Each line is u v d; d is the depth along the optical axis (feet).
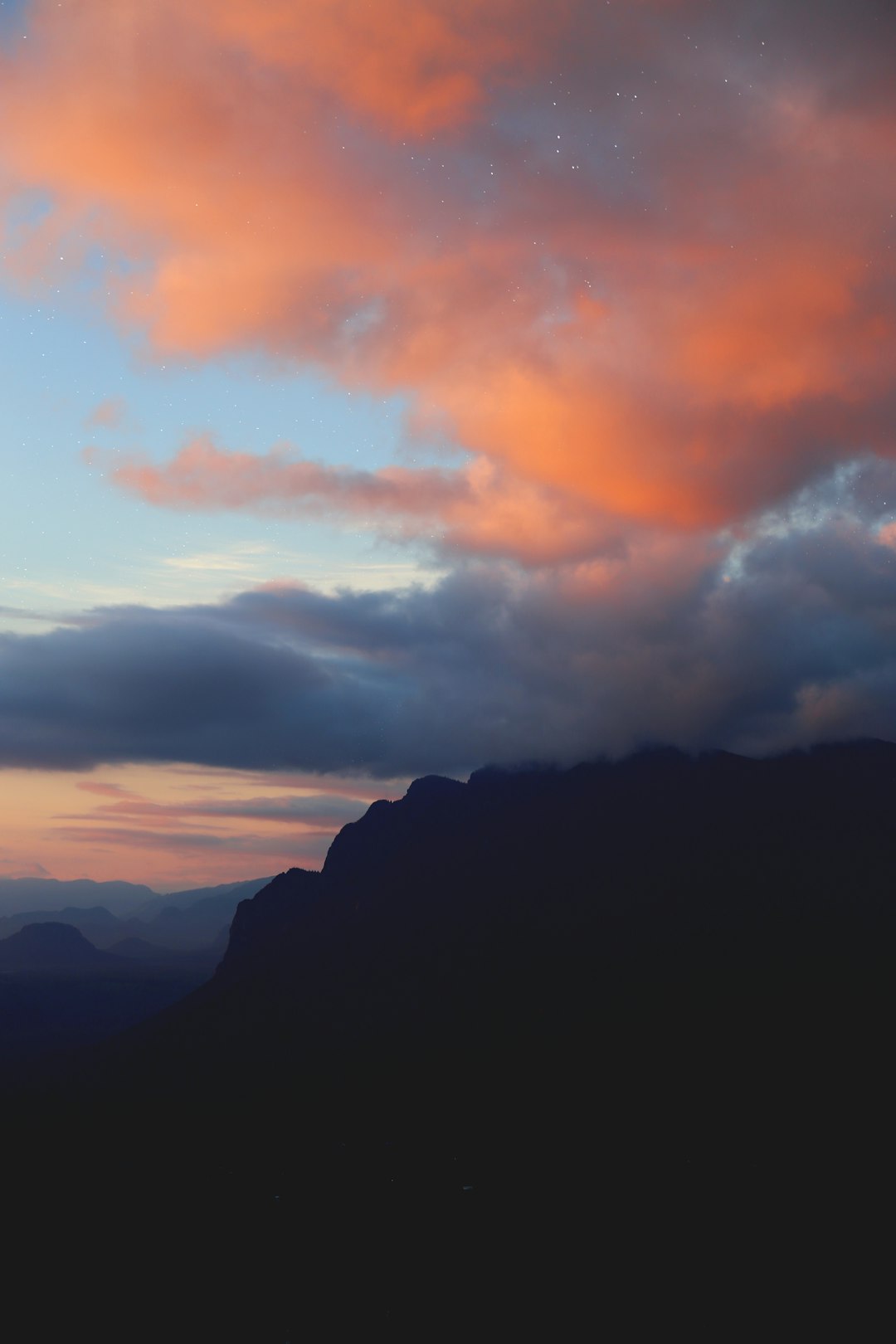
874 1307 253.65
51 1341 281.74
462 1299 282.15
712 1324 255.09
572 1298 275.39
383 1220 343.87
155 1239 351.25
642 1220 318.45
